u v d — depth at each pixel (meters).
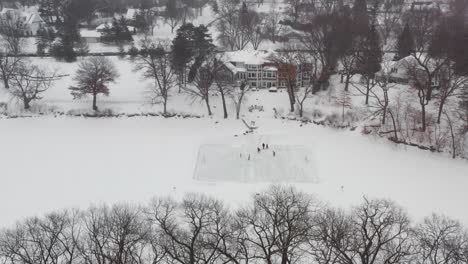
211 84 88.81
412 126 73.50
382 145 70.62
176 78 91.25
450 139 68.94
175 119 83.12
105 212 45.06
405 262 38.97
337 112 81.69
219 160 68.81
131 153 70.75
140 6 160.50
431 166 64.44
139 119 83.06
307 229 39.91
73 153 70.75
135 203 54.91
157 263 39.06
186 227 46.69
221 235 40.66
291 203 47.59
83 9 145.12
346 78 95.81
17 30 119.06
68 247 38.41
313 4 152.25
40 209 54.41
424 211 52.81
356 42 100.00
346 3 163.50
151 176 63.25
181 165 66.81
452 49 85.75
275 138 75.31
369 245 36.34
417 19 127.12
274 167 66.12
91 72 84.56
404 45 104.88
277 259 41.44
